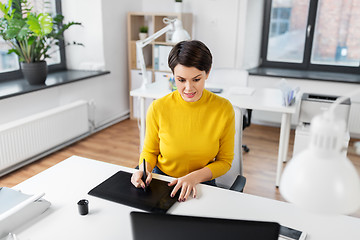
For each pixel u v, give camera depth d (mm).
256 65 4496
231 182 1778
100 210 1244
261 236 772
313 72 4145
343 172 597
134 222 817
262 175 2959
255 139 3805
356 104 3682
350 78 3783
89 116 3848
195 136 1520
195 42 1333
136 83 4305
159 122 1547
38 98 3207
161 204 1273
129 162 3191
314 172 599
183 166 1569
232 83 3264
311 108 2721
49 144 3172
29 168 2998
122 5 4086
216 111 1520
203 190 1384
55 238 1094
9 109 2924
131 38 4191
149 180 1412
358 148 3570
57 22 3461
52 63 3867
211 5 4102
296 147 2727
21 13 3092
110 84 4129
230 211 1243
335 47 4117
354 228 1151
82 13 3811
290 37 4289
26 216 1169
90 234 1114
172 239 810
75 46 3943
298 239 1083
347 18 3969
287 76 3906
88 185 1421
